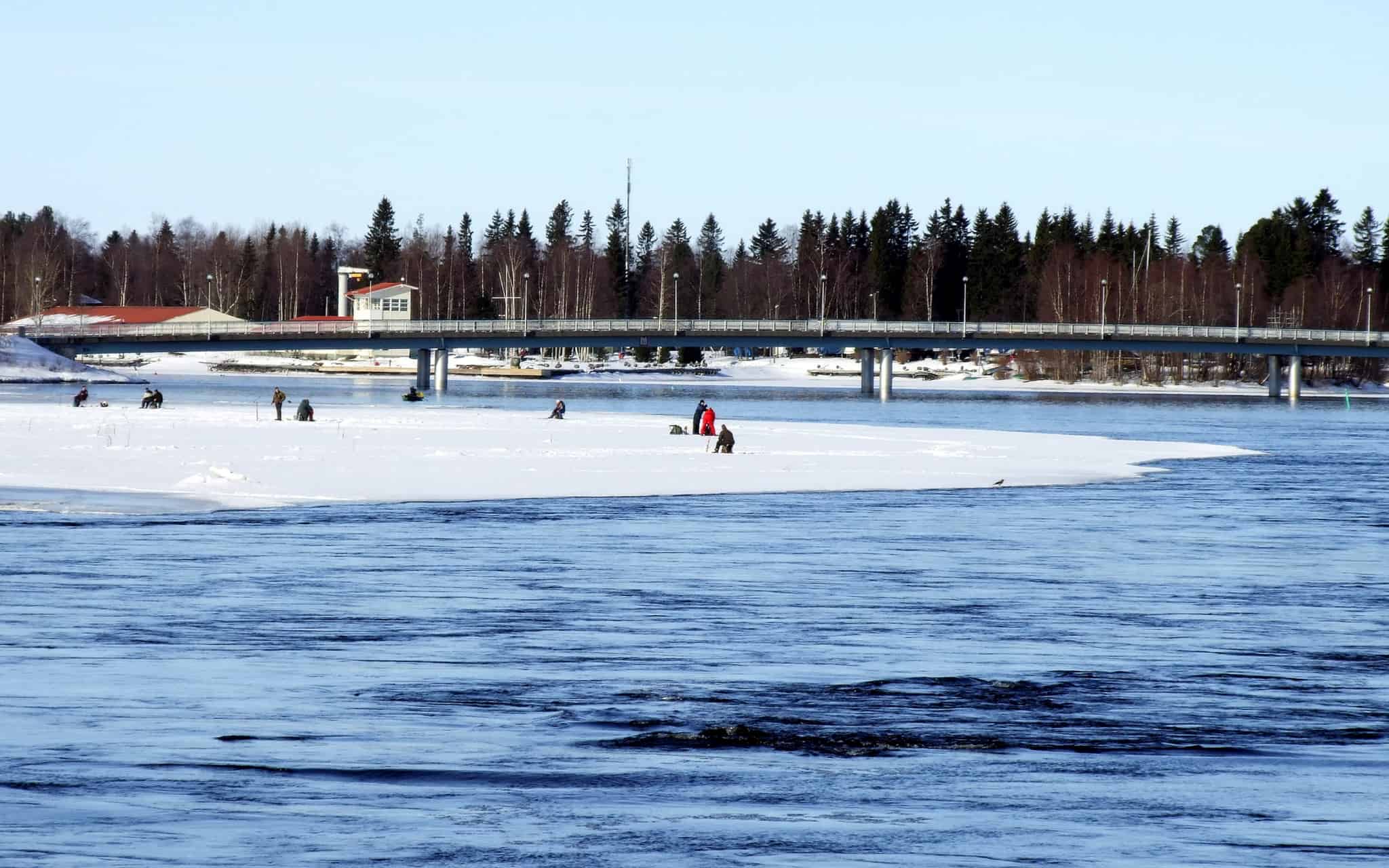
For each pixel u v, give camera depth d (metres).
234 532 85.62
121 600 60.78
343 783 31.53
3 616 56.31
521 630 54.91
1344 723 40.09
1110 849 26.81
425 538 84.19
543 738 36.69
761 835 27.55
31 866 24.66
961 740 37.16
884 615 59.56
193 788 30.73
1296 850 26.84
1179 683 45.94
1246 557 81.50
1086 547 84.88
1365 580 72.69
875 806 30.08
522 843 26.83
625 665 47.88
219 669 46.12
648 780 32.25
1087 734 38.16
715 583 68.50
